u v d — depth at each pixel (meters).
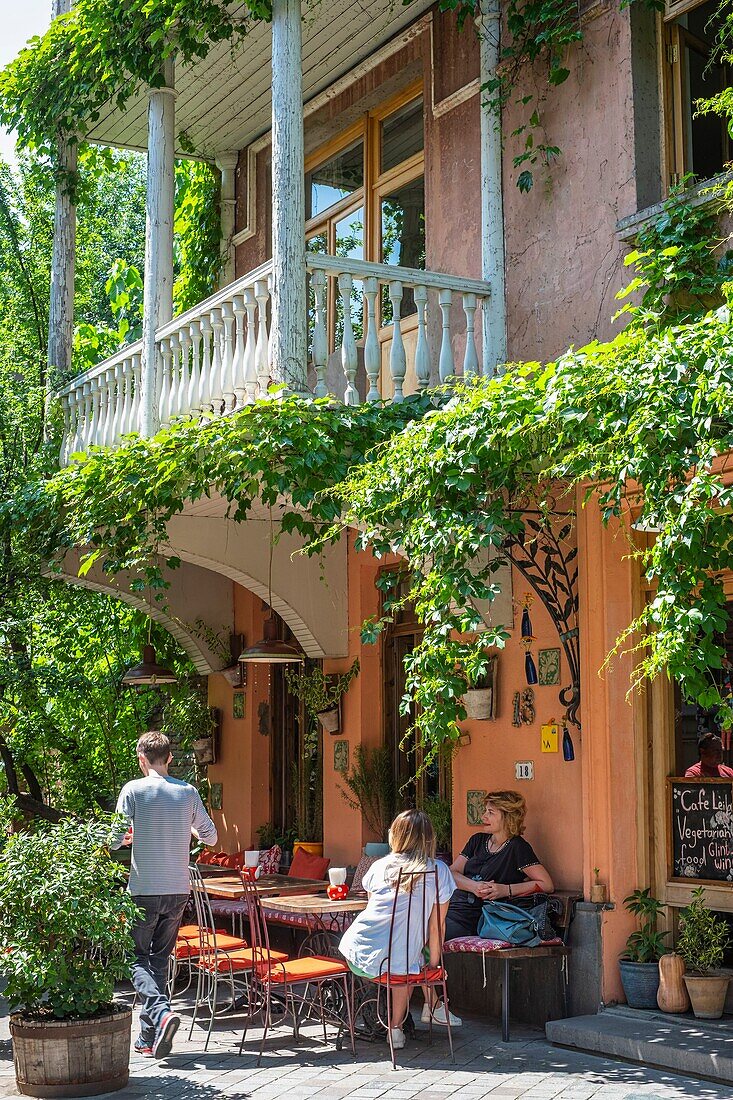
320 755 11.65
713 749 7.38
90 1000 6.27
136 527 8.92
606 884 7.54
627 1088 6.04
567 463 6.07
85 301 18.00
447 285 8.19
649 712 7.76
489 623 8.45
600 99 7.96
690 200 7.07
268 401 7.48
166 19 9.16
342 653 10.99
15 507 10.08
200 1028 7.73
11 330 12.70
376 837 10.55
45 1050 6.12
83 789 13.11
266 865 10.43
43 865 6.37
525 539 8.34
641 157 7.69
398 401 7.84
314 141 11.75
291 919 8.39
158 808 7.18
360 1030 7.50
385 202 10.73
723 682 7.25
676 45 7.87
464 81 9.47
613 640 7.70
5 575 10.45
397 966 6.62
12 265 13.02
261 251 12.42
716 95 7.09
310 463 7.39
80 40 10.54
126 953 6.68
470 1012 8.26
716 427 5.44
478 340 8.97
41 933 6.32
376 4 9.73
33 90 11.42
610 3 7.91
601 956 7.41
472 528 6.61
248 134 12.44
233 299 8.32
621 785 7.63
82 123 11.11
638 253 7.13
